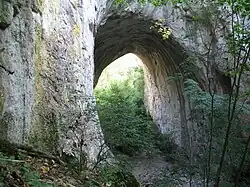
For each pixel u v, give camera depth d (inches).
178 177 415.5
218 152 361.1
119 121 414.0
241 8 277.0
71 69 326.0
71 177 227.8
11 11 233.1
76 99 316.8
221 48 534.9
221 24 521.3
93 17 422.9
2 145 205.2
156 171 507.8
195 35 564.1
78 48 352.5
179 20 572.4
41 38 280.1
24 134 241.6
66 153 278.4
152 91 819.4
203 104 347.6
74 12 349.7
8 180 159.8
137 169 516.1
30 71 256.1
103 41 625.6
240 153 352.5
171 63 653.3
